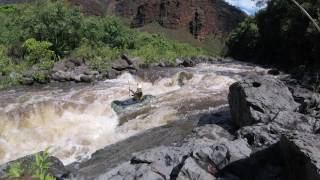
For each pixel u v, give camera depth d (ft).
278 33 146.30
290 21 115.75
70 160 45.62
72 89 70.13
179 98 58.95
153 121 51.06
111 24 123.54
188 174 25.53
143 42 141.90
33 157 29.63
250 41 185.68
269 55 168.14
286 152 25.61
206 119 46.01
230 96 41.70
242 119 38.63
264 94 38.04
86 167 36.78
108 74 81.71
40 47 94.12
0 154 49.16
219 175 26.30
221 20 409.08
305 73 92.32
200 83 70.59
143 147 40.45
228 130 39.55
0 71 83.05
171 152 29.53
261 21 164.86
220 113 47.37
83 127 52.95
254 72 88.94
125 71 84.43
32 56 93.61
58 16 104.94
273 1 151.23
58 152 47.75
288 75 88.28
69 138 50.70
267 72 90.02
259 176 26.23
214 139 35.96
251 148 29.84
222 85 68.74
